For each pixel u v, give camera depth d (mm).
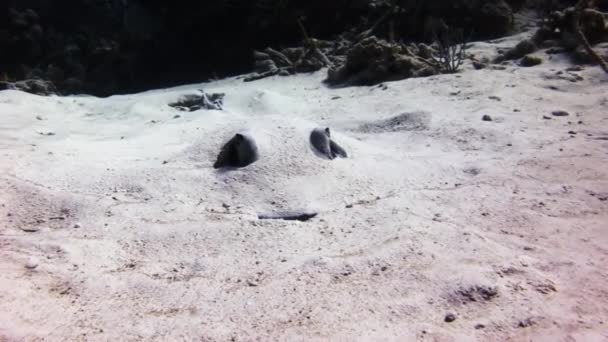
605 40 8898
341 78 9727
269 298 2230
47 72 17891
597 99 6094
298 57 12492
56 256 2664
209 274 2523
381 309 2084
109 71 18750
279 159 3939
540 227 2926
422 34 12711
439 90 7414
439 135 5117
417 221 2969
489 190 3527
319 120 6477
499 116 5633
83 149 4773
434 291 2186
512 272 2330
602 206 3193
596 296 2141
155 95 8953
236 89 9312
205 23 17672
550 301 2102
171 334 1970
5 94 8383
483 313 2025
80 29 19531
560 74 7527
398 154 4508
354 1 14555
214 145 4445
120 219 3213
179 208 3391
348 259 2533
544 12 12359
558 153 4258
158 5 18859
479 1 12219
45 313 2104
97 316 2107
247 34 16766
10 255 2615
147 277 2482
